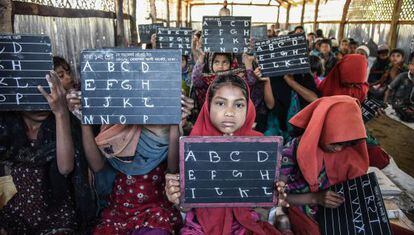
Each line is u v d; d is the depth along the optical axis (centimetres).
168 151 212
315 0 1870
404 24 1020
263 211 297
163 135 214
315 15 1831
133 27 883
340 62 374
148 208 217
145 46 827
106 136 212
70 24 548
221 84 200
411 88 655
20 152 212
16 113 209
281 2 2581
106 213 221
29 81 191
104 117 193
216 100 201
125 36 811
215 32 464
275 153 184
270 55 390
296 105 407
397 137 568
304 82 409
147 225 204
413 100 646
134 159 215
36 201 217
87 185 218
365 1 1280
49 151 208
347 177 232
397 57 753
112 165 217
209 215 206
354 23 1362
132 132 210
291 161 236
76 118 220
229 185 187
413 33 972
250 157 183
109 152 212
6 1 364
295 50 383
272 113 418
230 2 2603
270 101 404
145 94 192
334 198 217
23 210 219
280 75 393
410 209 323
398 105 662
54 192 216
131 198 218
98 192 229
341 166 231
